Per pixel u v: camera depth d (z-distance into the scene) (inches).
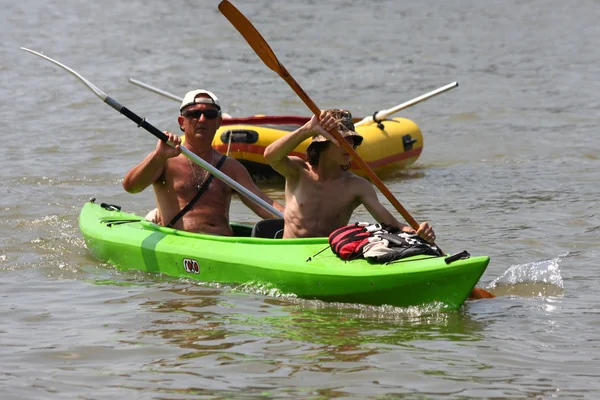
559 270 999.6
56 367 693.9
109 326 791.7
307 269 863.1
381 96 2512.3
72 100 2317.9
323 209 920.9
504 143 1921.8
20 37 3518.7
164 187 1020.5
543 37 3644.2
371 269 833.5
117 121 2065.7
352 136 885.8
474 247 1107.3
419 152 1753.2
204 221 1013.8
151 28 3821.4
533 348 746.2
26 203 1325.0
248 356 714.8
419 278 812.0
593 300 890.7
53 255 1064.2
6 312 835.4
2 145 1769.2
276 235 967.6
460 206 1358.3
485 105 2386.8
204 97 1011.3
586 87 2625.5
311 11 4375.0
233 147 1507.1
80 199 1366.9
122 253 1018.7
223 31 3720.5
